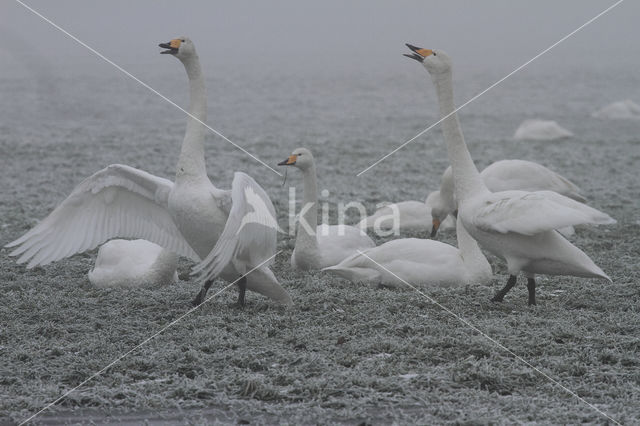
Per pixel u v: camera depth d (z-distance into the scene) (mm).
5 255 15648
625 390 8984
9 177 24609
